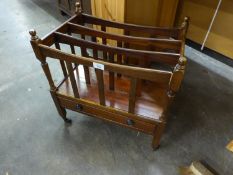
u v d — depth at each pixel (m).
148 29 1.34
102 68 1.01
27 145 1.42
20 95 1.80
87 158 1.35
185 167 1.30
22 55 2.29
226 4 1.97
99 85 1.13
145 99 1.27
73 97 1.30
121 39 1.25
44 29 2.77
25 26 2.84
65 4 2.79
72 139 1.46
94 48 1.17
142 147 1.41
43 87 1.88
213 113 1.67
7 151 1.38
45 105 1.71
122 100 1.28
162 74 0.91
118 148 1.41
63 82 1.41
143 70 0.93
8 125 1.55
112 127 1.54
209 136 1.49
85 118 1.61
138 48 1.47
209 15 2.16
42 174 1.26
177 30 1.28
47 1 3.62
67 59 1.08
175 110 1.69
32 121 1.58
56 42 1.24
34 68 2.11
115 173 1.27
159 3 1.80
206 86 1.94
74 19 1.40
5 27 2.81
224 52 2.22
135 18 1.75
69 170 1.29
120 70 0.98
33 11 3.26
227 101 1.79
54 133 1.50
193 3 2.23
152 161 1.33
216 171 1.29
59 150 1.39
